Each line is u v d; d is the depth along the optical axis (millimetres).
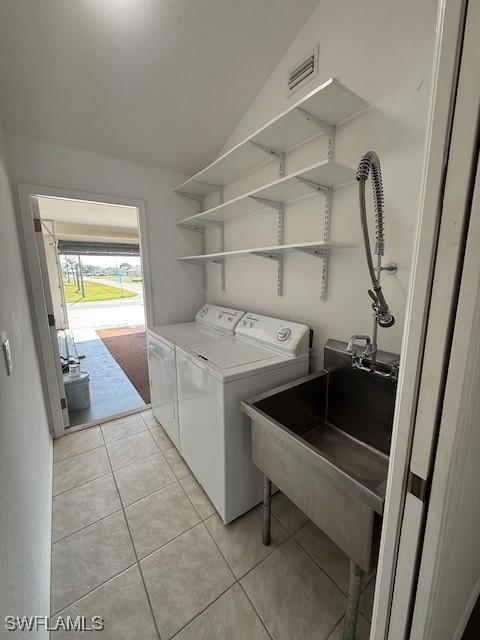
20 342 1369
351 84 1358
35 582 992
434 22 1073
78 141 1985
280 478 1121
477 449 617
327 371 1513
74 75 1556
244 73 1725
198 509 1600
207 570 1273
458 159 424
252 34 1521
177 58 1562
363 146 1348
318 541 1408
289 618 1098
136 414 2656
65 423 2336
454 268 451
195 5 1354
